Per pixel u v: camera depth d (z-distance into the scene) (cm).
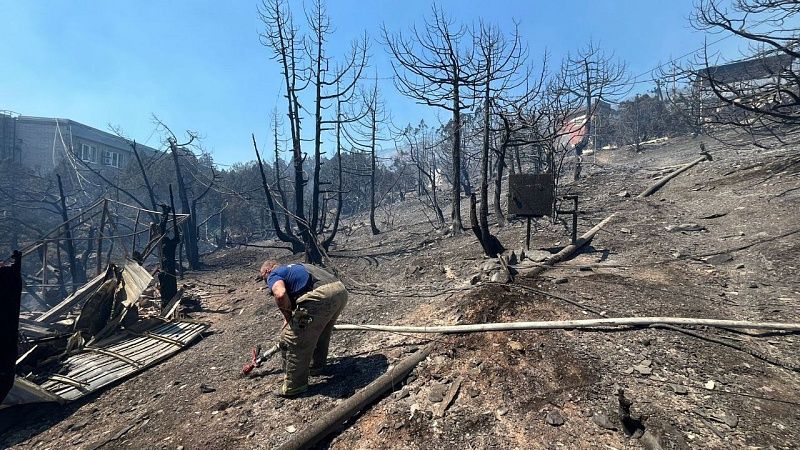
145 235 2441
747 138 1750
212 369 550
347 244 1700
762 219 791
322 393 388
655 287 556
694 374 347
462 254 974
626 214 1038
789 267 559
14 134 2983
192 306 945
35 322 816
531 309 480
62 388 534
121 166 3791
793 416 289
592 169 2055
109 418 466
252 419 372
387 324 564
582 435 288
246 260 1738
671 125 2609
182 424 400
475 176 2834
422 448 298
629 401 313
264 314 819
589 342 405
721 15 861
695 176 1316
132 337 718
